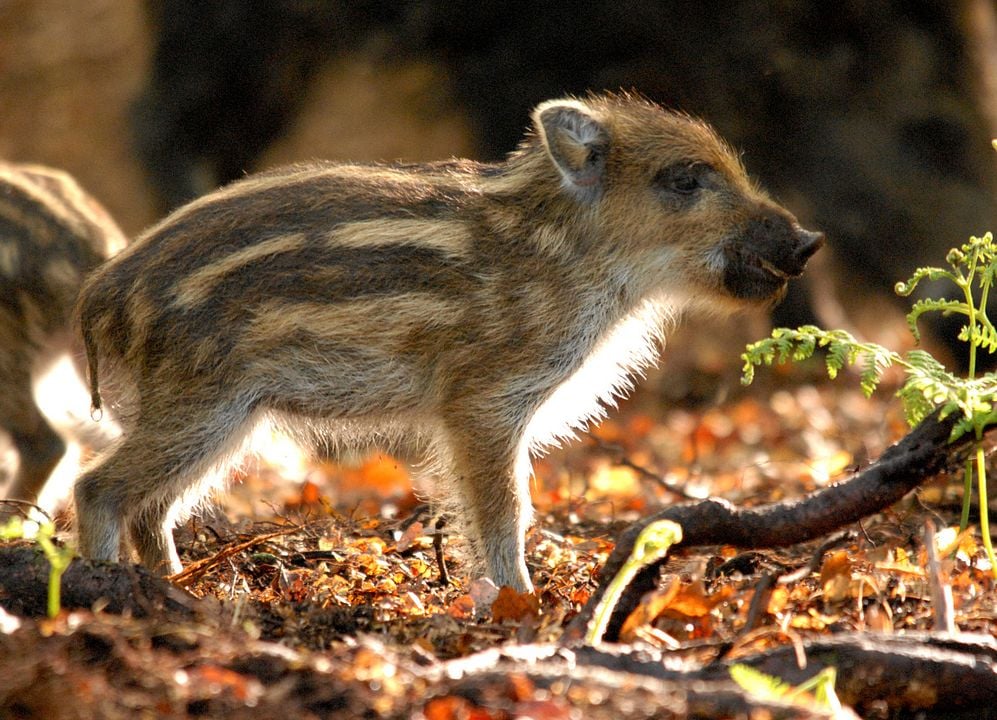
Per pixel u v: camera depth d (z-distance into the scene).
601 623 6.49
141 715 5.17
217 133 21.08
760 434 17.03
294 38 20.69
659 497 12.75
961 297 18.72
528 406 9.87
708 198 10.25
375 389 9.64
